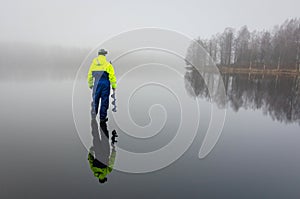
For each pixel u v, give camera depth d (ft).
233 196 8.59
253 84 56.95
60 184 9.04
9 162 10.91
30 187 8.74
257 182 9.70
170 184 9.33
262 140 15.34
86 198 8.16
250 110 25.09
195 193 8.71
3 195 8.17
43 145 13.26
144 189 8.88
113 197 8.28
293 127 18.60
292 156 12.60
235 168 11.03
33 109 22.86
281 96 36.27
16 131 15.79
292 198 8.56
